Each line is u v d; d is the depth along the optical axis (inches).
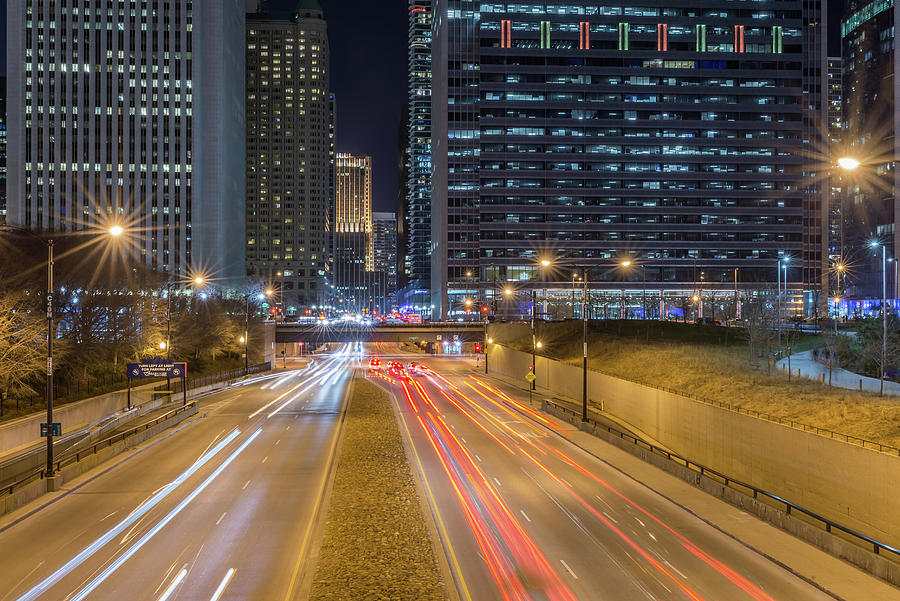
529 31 6786.4
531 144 6752.0
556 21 6811.0
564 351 3565.5
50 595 701.3
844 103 7839.6
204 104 7362.2
